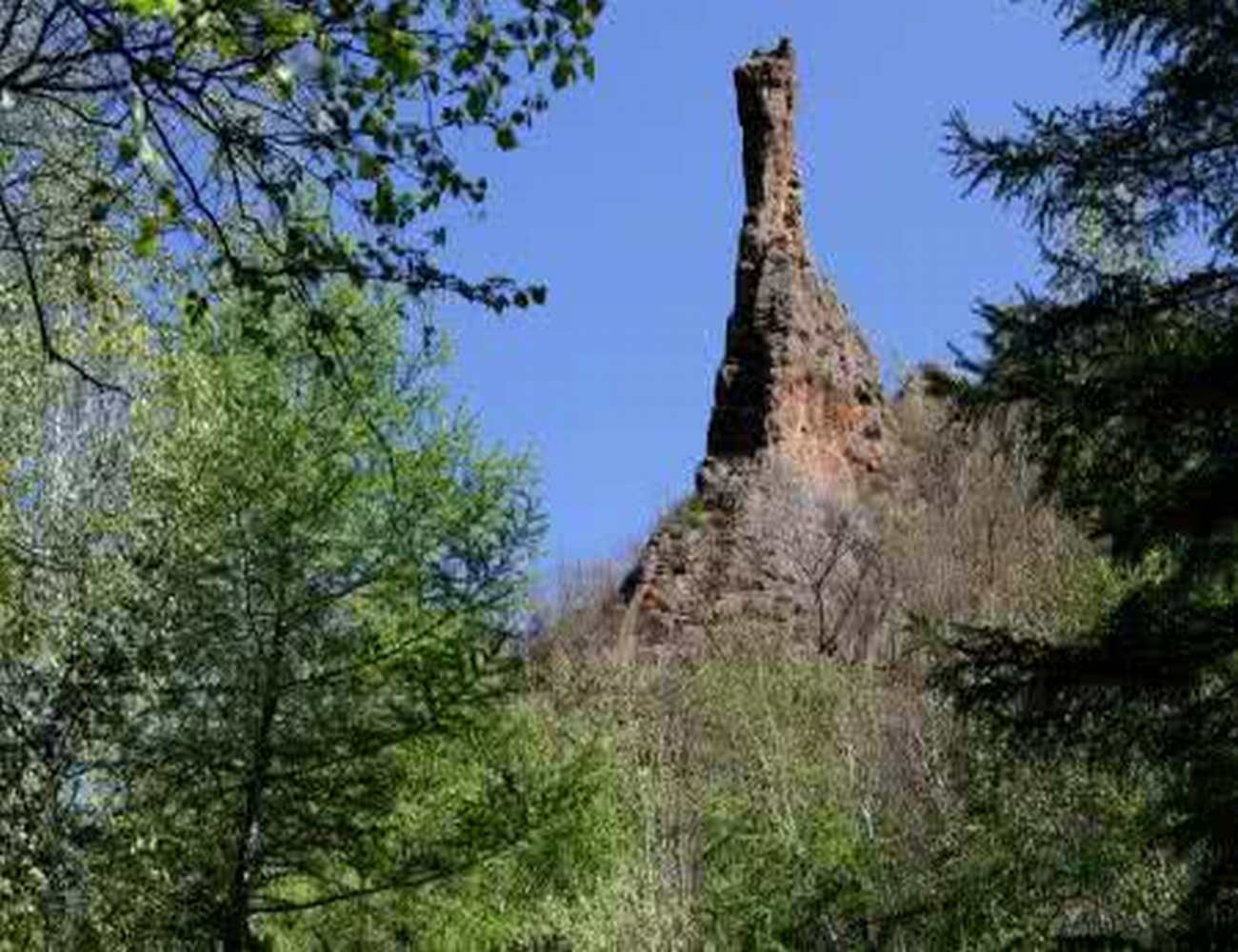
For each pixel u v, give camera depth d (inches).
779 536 2124.8
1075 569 1085.1
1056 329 390.9
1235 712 377.4
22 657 421.7
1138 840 583.8
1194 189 401.1
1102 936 377.7
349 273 234.2
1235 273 391.9
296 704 457.7
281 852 450.9
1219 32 388.2
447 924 496.1
